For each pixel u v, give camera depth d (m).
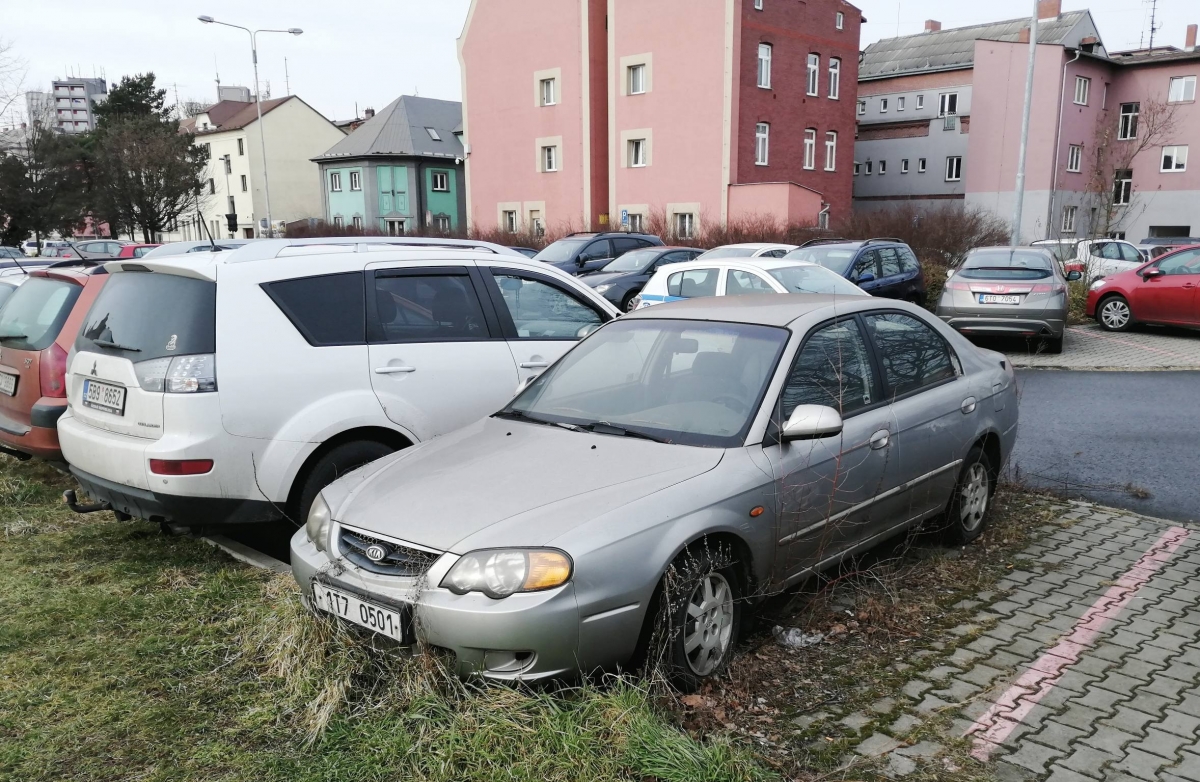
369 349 4.99
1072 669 3.76
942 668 3.78
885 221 26.70
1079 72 41.81
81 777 2.93
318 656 3.44
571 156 39.12
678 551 3.30
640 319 4.72
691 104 34.94
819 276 11.07
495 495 3.42
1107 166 40.56
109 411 4.73
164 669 3.64
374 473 3.89
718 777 2.82
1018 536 5.45
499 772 2.82
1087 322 16.47
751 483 3.62
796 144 37.19
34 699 3.41
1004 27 50.03
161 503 4.41
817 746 3.18
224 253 5.11
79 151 55.22
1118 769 3.04
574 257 18.77
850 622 4.22
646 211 37.09
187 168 52.00
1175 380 10.57
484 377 5.43
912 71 49.81
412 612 3.12
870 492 4.30
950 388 5.01
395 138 54.41
